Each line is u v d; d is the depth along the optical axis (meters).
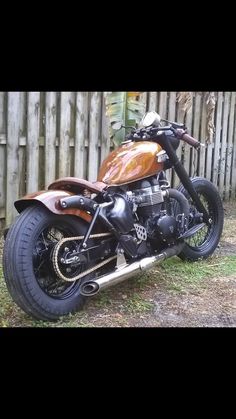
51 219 2.97
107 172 3.44
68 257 3.00
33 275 2.84
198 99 6.52
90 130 5.19
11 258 2.79
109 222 3.18
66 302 3.05
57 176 4.97
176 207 3.81
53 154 4.89
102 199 3.28
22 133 4.64
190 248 4.26
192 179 4.27
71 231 3.12
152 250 3.59
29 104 4.60
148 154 3.54
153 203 3.52
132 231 3.34
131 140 3.89
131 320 3.12
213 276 4.01
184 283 3.81
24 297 2.82
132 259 3.34
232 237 5.32
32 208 2.94
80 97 5.02
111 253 3.29
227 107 7.04
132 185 3.53
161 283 3.78
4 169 4.57
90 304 3.31
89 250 3.15
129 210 3.29
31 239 2.84
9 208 4.62
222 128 7.05
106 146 5.39
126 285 3.69
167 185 3.75
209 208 4.46
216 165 7.05
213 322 3.16
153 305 3.37
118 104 4.45
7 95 4.46
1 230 4.64
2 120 4.49
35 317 2.93
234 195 7.42
